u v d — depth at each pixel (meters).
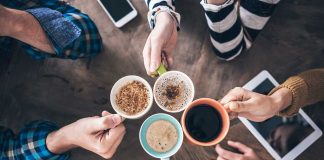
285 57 0.67
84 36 0.59
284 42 0.68
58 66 0.68
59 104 0.67
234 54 0.64
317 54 0.67
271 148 0.64
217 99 0.66
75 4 0.69
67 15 0.58
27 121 0.67
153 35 0.52
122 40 0.68
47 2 0.59
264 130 0.65
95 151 0.56
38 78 0.68
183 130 0.53
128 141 0.65
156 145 0.56
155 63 0.52
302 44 0.68
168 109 0.56
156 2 0.56
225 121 0.51
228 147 0.65
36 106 0.67
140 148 0.65
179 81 0.56
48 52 0.59
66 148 0.59
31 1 0.58
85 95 0.67
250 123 0.65
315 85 0.56
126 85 0.59
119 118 0.52
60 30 0.55
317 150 0.64
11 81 0.68
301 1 0.68
